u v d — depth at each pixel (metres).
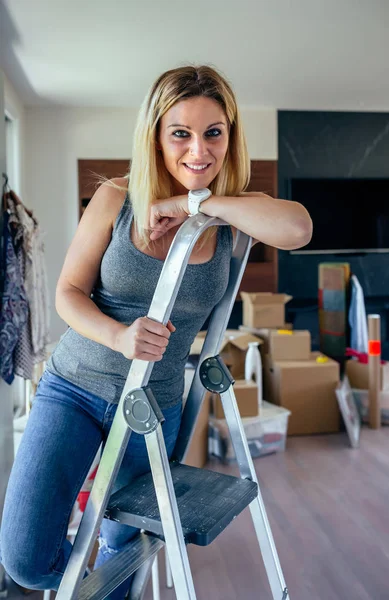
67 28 3.54
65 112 5.69
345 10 3.33
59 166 5.71
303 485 2.84
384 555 2.17
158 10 3.28
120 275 1.13
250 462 1.25
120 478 1.31
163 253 1.15
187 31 3.63
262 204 1.03
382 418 3.78
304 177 6.06
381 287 6.27
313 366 3.60
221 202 1.04
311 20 3.48
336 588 1.95
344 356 3.96
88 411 1.19
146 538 1.25
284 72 4.59
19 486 1.10
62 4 3.16
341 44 3.92
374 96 5.45
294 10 3.32
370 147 6.17
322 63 4.36
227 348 3.69
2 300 2.18
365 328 4.02
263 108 5.92
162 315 0.98
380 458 3.18
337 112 6.09
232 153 1.19
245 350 3.73
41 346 2.89
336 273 3.97
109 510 1.09
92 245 1.17
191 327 1.25
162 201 1.08
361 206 6.14
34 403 1.22
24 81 4.74
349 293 4.02
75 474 1.14
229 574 2.06
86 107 5.70
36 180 5.70
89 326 1.09
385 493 2.72
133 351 0.98
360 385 3.87
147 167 1.09
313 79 4.82
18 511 1.08
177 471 1.29
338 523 2.43
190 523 1.02
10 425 2.13
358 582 1.99
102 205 1.16
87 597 1.04
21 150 5.41
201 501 1.11
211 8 3.26
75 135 5.71
